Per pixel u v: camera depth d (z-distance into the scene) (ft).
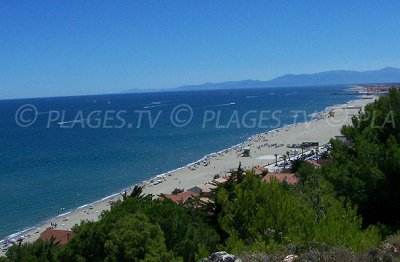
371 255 32.81
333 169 66.28
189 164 325.83
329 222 43.11
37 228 191.62
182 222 67.26
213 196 72.33
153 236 63.98
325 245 34.73
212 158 340.59
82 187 264.11
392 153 61.62
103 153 382.01
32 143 452.76
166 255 60.29
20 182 278.87
